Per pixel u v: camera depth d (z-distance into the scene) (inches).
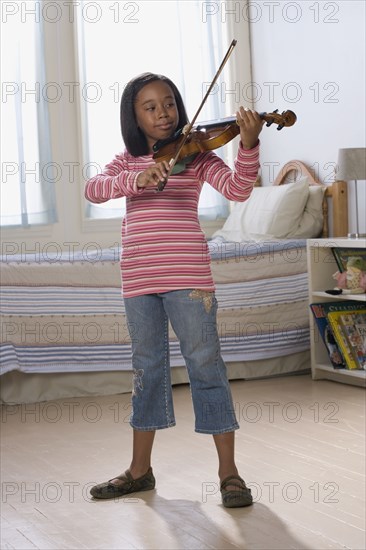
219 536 79.0
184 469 101.7
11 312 141.7
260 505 87.4
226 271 156.0
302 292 161.6
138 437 93.5
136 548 76.9
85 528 82.7
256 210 177.8
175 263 88.8
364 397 138.9
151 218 89.3
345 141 171.5
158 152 89.0
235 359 156.3
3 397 143.9
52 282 144.6
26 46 180.1
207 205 198.2
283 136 190.5
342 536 77.9
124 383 150.9
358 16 164.7
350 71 168.4
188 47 195.5
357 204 161.3
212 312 90.0
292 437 114.7
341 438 113.3
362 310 155.2
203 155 90.4
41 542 79.3
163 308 92.4
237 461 104.0
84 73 185.8
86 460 107.7
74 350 145.9
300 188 173.3
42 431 124.3
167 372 94.3
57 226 184.5
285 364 162.1
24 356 142.3
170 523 83.2
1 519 86.2
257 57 198.1
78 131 185.6
